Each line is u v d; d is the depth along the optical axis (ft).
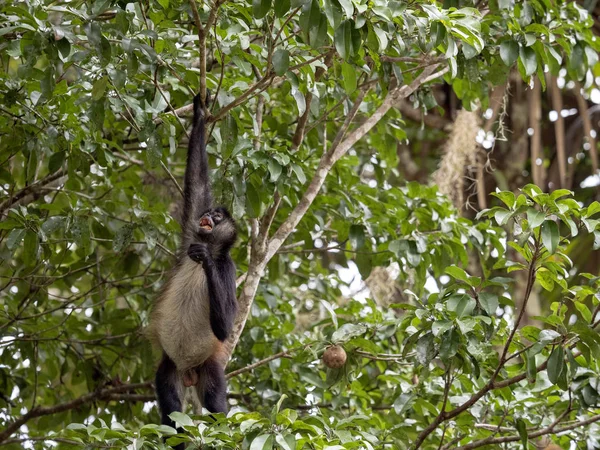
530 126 60.39
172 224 38.01
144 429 27.55
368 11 30.55
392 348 43.21
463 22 32.99
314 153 45.24
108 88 35.78
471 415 36.78
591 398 33.94
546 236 29.14
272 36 35.83
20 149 38.58
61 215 37.76
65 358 43.47
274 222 43.34
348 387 39.86
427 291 44.04
